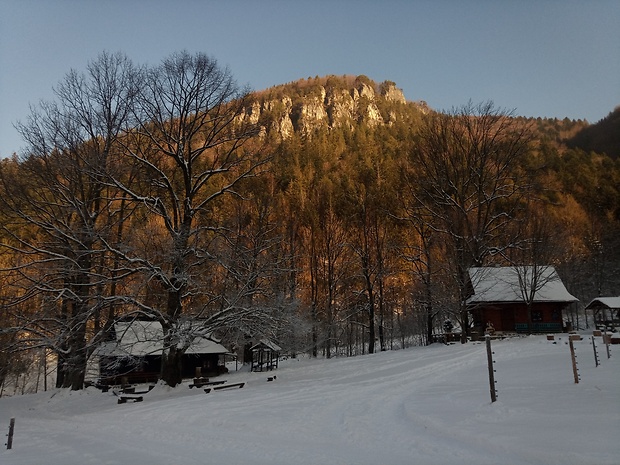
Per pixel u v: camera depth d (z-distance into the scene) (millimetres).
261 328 25359
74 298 23594
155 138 28047
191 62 27859
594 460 7449
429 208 48594
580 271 57906
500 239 50562
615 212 74562
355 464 8961
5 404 26000
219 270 29812
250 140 36656
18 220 30016
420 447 9766
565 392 13188
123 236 28875
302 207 57375
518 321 42125
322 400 17281
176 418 15500
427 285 44688
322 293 49844
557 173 81312
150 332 25953
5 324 27922
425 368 23906
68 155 27359
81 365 25953
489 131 50750
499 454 8648
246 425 13492
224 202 47094
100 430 14852
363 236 52750
